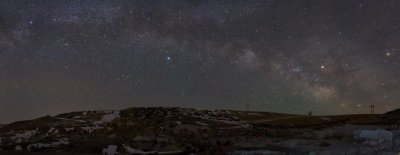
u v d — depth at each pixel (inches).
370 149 1432.1
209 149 1964.8
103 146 2111.2
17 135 2778.1
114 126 2997.0
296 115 4940.9
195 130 2600.9
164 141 2114.9
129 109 3976.4
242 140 2151.8
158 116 3602.4
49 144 2258.9
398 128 1972.2
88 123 3289.9
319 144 1659.7
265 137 2218.3
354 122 3368.6
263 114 4849.9
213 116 4160.9
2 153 2042.3
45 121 3563.0
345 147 1531.7
